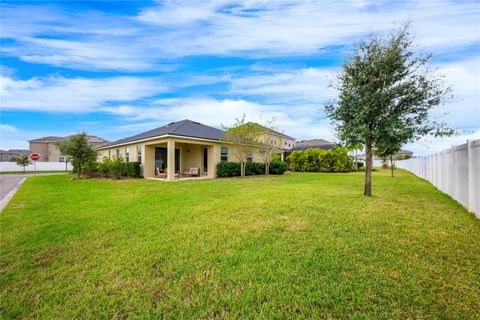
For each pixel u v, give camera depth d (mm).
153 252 3359
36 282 2625
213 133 17688
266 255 3211
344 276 2664
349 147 8258
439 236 3922
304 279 2621
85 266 2973
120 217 5227
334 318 2035
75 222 4852
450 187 7820
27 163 27438
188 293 2404
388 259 3070
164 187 10469
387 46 7375
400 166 31453
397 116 7125
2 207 6359
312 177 16359
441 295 2303
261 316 2078
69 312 2148
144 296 2359
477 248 3418
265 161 18062
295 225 4539
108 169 15883
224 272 2789
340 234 4016
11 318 2082
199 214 5445
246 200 7094
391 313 2072
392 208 5992
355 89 7621
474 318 2000
